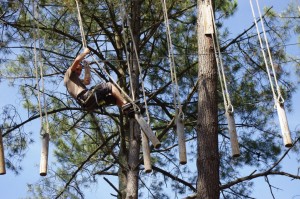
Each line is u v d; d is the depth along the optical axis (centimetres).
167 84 1566
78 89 1124
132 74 1609
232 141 1021
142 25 1664
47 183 1662
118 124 1554
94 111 1517
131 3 1605
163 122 1717
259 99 1661
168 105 1633
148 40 1627
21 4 1504
